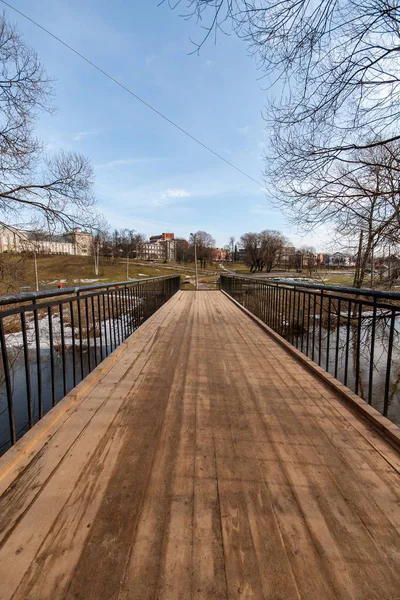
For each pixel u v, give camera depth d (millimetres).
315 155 4945
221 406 2102
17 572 954
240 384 2492
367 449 1620
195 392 2328
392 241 5121
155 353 3354
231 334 4305
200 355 3281
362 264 5578
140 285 5289
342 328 6715
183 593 898
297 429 1813
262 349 3527
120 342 4242
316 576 952
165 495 1281
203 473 1422
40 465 1464
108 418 1918
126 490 1308
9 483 1342
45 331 9250
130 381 2533
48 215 8484
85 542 1061
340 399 2219
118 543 1059
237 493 1302
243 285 7805
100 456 1539
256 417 1954
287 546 1057
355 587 918
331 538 1090
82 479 1372
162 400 2186
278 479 1389
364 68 3760
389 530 1124
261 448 1624
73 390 2244
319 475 1416
